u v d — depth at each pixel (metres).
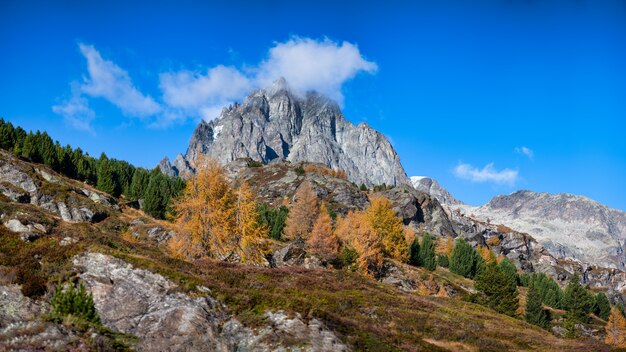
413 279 75.00
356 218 83.25
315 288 39.16
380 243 74.25
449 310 42.06
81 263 27.84
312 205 84.25
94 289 25.56
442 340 33.44
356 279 47.56
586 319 82.94
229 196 46.69
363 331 27.05
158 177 113.62
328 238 67.94
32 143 92.00
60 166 94.50
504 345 33.47
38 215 37.88
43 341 18.80
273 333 23.89
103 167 96.31
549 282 104.94
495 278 68.50
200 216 44.47
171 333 23.09
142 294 25.98
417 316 36.97
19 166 74.56
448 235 150.88
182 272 31.05
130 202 91.25
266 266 46.94
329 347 23.58
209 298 26.47
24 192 68.25
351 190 147.38
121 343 21.42
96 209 71.62
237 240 46.06
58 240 30.91
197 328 23.59
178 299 25.66
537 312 72.50
